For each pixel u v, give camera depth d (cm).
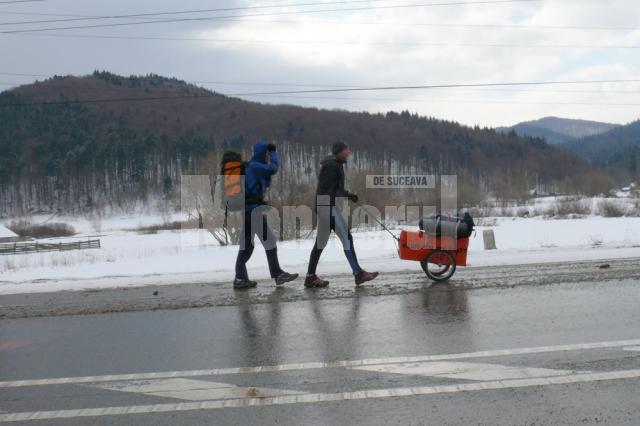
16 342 584
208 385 442
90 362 511
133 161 10312
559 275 836
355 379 443
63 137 11500
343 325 596
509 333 552
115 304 742
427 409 385
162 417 386
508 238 1891
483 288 759
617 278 802
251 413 387
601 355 484
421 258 820
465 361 477
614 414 371
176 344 554
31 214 9162
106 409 402
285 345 536
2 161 10719
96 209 9238
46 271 1376
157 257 1670
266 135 8075
